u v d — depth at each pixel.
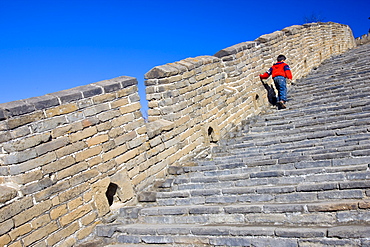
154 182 6.34
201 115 7.75
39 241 4.59
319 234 3.88
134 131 6.08
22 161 4.52
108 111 5.67
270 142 7.00
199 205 5.18
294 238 4.01
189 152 7.32
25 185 4.52
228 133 8.26
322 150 5.68
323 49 15.12
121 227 5.12
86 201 5.19
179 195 5.61
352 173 4.67
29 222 4.51
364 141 5.65
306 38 13.45
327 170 4.96
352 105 7.56
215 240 4.41
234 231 4.34
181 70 7.27
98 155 5.45
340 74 10.33
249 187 5.20
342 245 3.75
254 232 4.23
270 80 10.77
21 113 4.57
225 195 5.24
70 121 5.12
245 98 9.41
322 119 7.30
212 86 8.20
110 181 5.56
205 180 5.84
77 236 5.01
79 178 5.14
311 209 4.24
